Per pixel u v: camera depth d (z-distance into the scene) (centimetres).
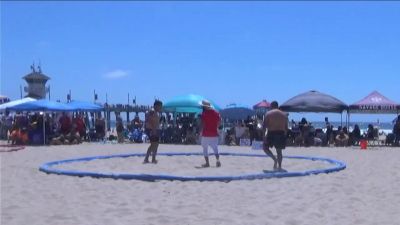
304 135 2617
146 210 807
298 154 1986
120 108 4997
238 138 2656
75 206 842
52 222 723
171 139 2734
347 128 2884
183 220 739
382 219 751
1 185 1068
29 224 712
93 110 2942
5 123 3091
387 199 918
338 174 1254
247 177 1125
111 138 2966
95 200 895
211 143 1383
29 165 1465
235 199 907
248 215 770
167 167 1371
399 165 1514
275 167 1301
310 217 760
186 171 1277
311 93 2766
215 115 1389
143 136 2844
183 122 2798
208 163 1396
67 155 1872
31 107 2552
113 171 1280
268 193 967
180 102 2694
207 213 788
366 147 2406
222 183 1076
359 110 2755
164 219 743
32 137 2531
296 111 2695
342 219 749
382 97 2788
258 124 2591
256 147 2203
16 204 859
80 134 2872
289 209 820
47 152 1995
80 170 1305
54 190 1002
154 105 1467
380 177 1216
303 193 970
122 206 841
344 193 975
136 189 1007
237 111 3094
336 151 2177
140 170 1302
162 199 904
